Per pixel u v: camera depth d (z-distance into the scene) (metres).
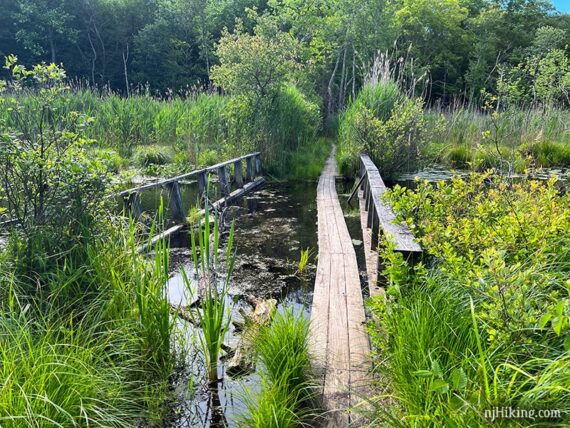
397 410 2.03
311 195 8.30
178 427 2.35
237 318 3.49
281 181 9.69
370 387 2.45
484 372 1.53
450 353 1.88
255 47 9.65
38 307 2.60
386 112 9.98
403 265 2.52
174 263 4.73
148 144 11.74
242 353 2.93
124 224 3.66
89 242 3.09
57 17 29.59
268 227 6.14
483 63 29.39
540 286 1.93
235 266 4.67
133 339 2.55
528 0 37.88
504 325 1.79
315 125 13.47
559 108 12.81
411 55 28.69
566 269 2.35
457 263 2.22
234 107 10.09
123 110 11.88
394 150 9.17
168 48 30.95
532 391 1.47
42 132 3.19
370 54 24.23
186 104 12.85
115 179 3.50
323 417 2.25
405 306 2.32
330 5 24.88
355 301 3.58
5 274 2.73
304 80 15.62
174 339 2.90
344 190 8.55
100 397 2.20
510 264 2.29
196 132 10.88
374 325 2.64
